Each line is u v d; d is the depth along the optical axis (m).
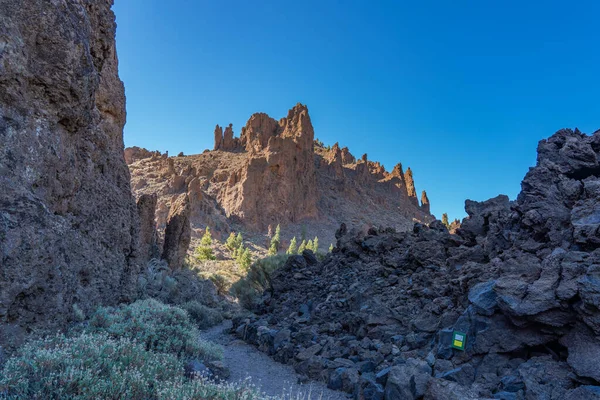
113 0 13.02
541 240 8.88
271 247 71.44
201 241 60.56
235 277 39.44
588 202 7.91
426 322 9.98
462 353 7.55
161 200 82.12
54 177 7.16
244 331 15.21
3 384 4.29
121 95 13.68
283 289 19.66
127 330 8.49
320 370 9.66
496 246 10.89
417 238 16.25
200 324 18.59
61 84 6.88
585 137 10.91
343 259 19.25
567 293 6.29
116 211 11.59
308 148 125.25
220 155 137.25
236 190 99.81
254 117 144.25
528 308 6.68
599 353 5.62
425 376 6.77
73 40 7.11
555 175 9.84
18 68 6.09
